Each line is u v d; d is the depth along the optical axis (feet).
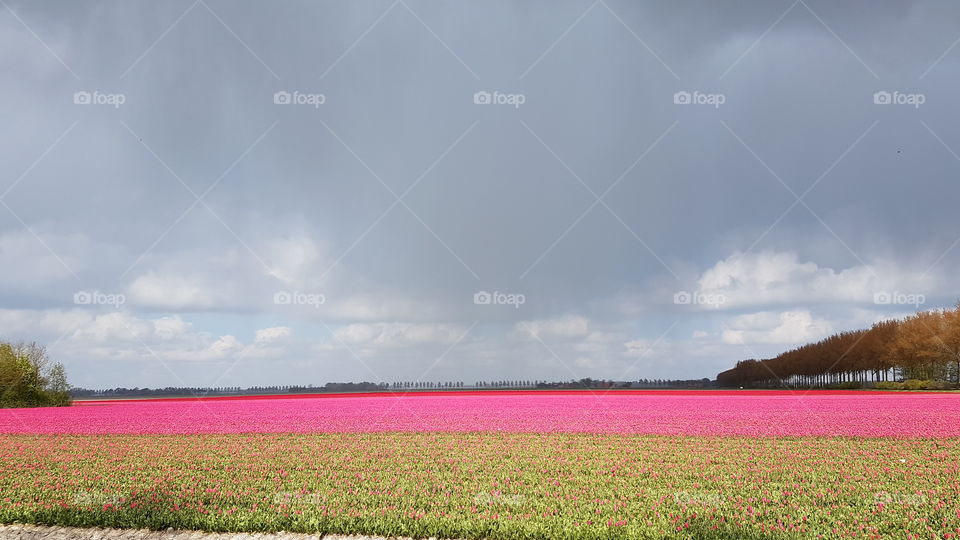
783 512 48.14
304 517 46.03
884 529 43.29
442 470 66.18
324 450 81.35
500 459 72.43
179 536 45.32
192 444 89.20
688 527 43.27
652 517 46.32
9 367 195.83
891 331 290.35
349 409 151.02
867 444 81.92
